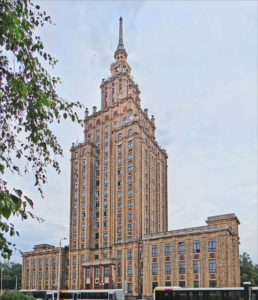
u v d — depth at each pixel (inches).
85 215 4284.0
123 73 4776.1
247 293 1101.1
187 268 3132.4
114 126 4505.4
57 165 527.2
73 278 4168.3
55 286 4340.6
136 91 5024.6
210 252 3031.5
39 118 473.4
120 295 2721.5
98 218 4244.6
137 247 3686.0
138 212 3838.6
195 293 2017.7
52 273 4554.6
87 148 4517.7
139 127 4192.9
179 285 3154.5
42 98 454.6
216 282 2918.3
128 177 4033.0
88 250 4136.3
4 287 5565.9
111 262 3742.6
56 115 478.0
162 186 4648.1
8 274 5639.8
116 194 4082.2
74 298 2832.2
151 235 3558.1
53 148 511.8
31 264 4889.3
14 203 309.0
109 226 4094.5
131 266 3671.3
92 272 3900.1
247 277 4242.1
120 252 3814.0
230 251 3061.0
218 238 3011.8
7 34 394.0
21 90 427.8
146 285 3403.1
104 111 4687.5
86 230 4212.6
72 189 4547.2
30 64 430.6
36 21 458.9
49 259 4655.5
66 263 4493.1
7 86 439.2
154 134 5002.5
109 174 4323.3
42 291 3095.5
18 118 470.3
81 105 506.9
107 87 4899.1
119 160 4192.9
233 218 3351.4
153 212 4220.0
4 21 390.6
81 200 4397.1
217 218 3437.5
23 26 413.7
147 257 3474.4
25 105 461.4
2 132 466.3
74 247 4286.4
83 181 4453.7
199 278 3016.7
